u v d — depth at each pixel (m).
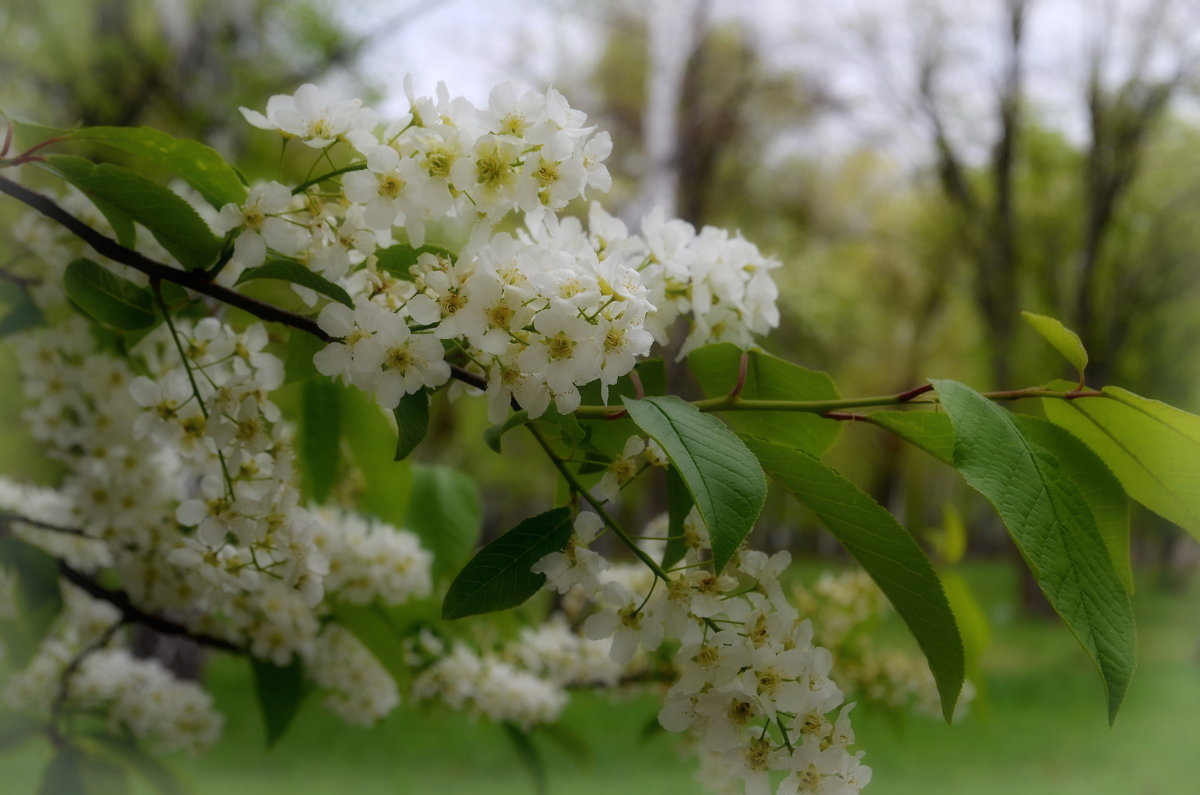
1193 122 5.66
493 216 0.39
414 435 0.38
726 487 0.35
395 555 0.56
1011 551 7.90
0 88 2.36
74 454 0.54
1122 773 2.39
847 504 0.38
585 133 0.39
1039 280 5.98
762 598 0.39
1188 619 6.04
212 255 0.41
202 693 0.63
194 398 0.44
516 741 0.71
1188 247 5.66
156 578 0.55
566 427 0.39
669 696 0.38
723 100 4.99
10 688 0.59
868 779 0.38
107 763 0.56
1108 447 0.42
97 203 0.42
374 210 0.39
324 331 0.39
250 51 2.64
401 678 0.58
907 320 6.85
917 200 6.35
